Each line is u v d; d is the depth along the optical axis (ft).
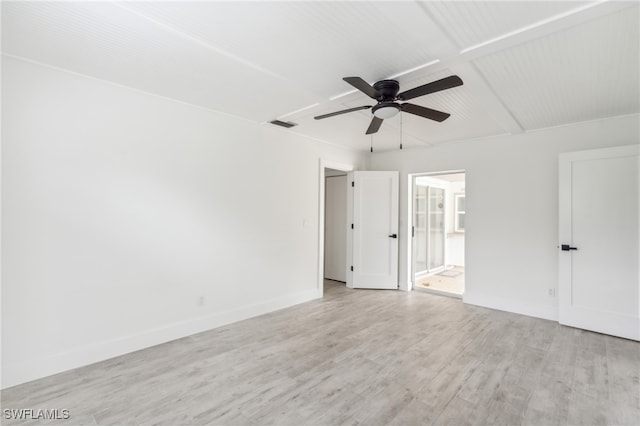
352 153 17.87
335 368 8.53
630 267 10.69
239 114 11.70
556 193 12.72
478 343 10.23
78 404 6.88
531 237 13.29
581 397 7.24
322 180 15.81
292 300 14.34
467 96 9.58
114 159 9.12
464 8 5.60
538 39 6.54
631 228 10.70
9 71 7.51
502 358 9.16
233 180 12.01
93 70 8.25
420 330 11.35
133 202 9.50
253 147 12.67
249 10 5.74
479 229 14.71
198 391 7.41
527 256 13.35
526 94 9.44
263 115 11.79
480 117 11.51
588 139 12.02
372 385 7.70
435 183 22.44
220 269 11.66
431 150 16.60
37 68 7.88
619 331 10.81
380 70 8.02
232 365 8.67
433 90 7.13
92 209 8.75
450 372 8.34
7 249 7.52
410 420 6.43
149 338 9.83
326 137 14.97
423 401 7.07
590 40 6.55
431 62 7.58
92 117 8.72
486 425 6.30
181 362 8.82
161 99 10.05
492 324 12.04
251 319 12.45
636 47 6.79
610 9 5.50
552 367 8.64
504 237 13.98
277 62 7.73
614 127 11.50
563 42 6.63
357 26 6.20
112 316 9.12
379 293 16.80
